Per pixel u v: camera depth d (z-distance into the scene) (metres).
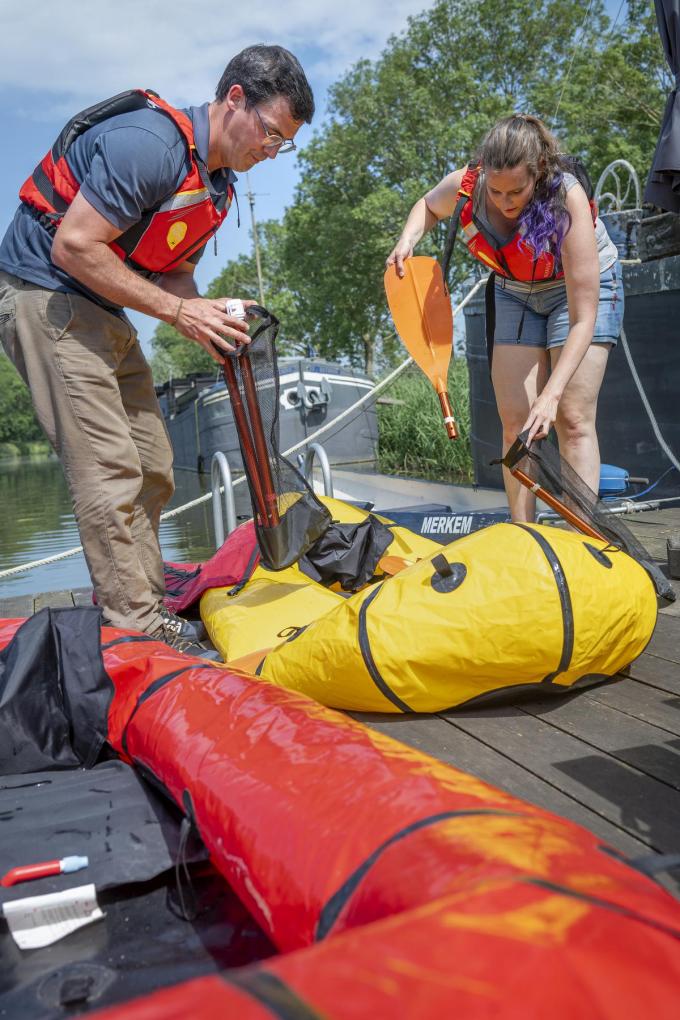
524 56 32.31
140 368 3.52
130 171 2.85
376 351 40.34
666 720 2.39
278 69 2.92
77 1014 1.32
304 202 36.69
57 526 12.58
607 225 7.00
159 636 3.32
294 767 1.56
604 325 3.43
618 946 0.81
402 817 1.28
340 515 4.16
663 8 4.53
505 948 0.77
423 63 34.03
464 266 29.66
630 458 7.09
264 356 3.23
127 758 2.24
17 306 3.12
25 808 1.96
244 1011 0.66
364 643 2.45
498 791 1.42
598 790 1.98
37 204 3.06
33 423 93.31
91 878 1.62
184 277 3.54
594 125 29.95
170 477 3.70
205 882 1.68
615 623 2.52
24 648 2.29
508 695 2.51
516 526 2.63
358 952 0.77
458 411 15.50
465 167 3.61
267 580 3.71
